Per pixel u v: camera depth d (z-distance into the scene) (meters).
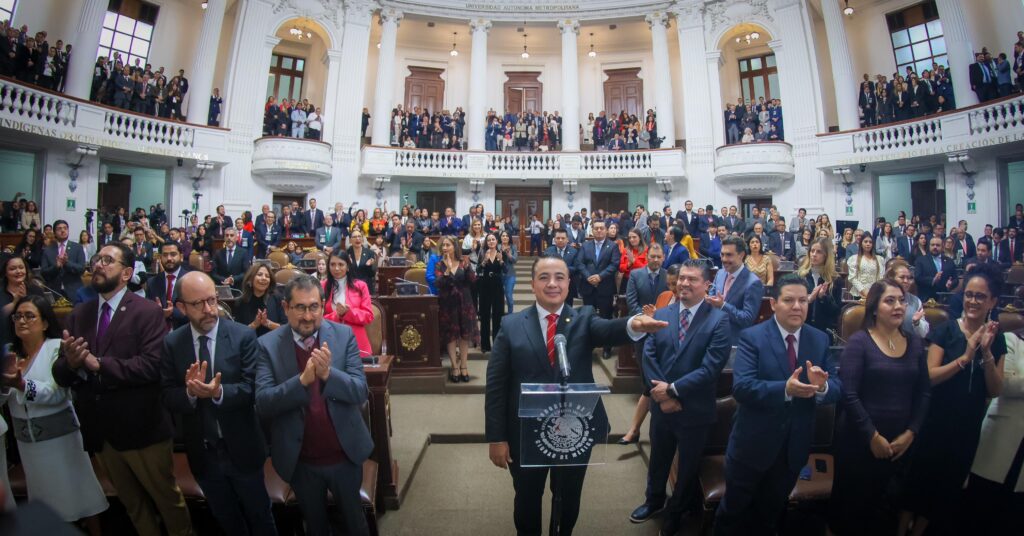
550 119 15.67
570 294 7.04
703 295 3.16
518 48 17.11
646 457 3.96
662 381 3.08
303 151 13.56
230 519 2.70
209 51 13.20
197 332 2.63
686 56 14.66
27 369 2.70
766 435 2.56
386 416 3.36
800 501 2.99
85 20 11.18
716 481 3.04
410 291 5.61
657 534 3.12
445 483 3.71
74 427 2.79
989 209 10.80
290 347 2.53
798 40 13.41
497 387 2.46
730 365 3.64
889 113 12.16
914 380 2.66
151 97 12.20
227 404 2.47
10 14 10.74
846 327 3.92
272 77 15.63
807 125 13.27
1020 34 10.33
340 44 14.59
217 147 13.02
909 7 13.16
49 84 10.51
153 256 8.16
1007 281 7.66
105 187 12.36
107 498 3.13
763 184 13.57
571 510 2.50
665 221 11.29
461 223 12.55
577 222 9.55
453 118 15.78
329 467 2.50
